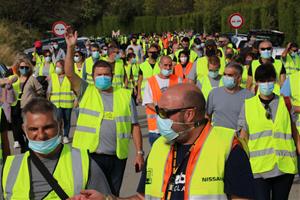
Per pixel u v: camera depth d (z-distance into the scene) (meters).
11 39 48.09
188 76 12.48
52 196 4.32
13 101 12.04
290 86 7.88
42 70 20.03
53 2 58.88
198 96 4.07
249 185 3.94
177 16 75.12
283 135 7.04
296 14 41.75
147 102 10.10
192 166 4.02
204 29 62.47
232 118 8.41
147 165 4.23
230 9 55.31
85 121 7.40
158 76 10.14
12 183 4.33
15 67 12.28
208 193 3.94
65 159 4.40
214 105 8.54
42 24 58.12
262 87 7.07
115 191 7.49
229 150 4.00
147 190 4.18
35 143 4.28
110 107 7.42
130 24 84.75
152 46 15.23
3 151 6.56
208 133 4.08
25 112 4.32
